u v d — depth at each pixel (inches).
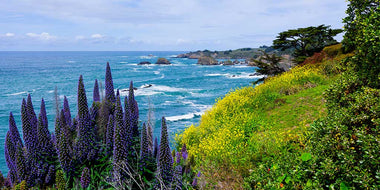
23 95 2450.8
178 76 4001.0
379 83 260.1
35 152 165.2
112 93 208.8
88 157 170.2
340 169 167.2
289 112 430.6
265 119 426.9
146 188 169.2
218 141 349.1
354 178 155.9
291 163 208.1
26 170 160.2
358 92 257.1
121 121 156.1
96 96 216.1
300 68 735.1
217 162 291.6
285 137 328.8
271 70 994.1
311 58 828.6
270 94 547.5
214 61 6692.9
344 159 167.2
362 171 155.6
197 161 308.0
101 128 192.2
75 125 204.5
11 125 175.0
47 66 6505.9
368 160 159.6
